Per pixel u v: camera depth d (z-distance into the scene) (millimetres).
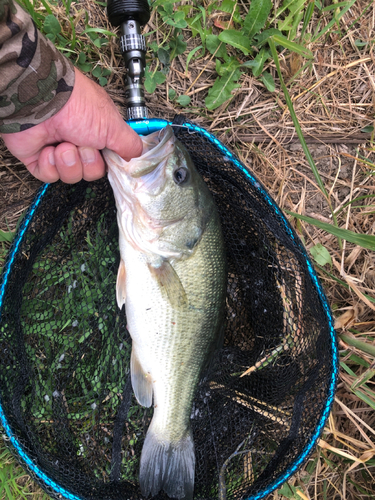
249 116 458
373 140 475
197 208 358
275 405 399
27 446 352
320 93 469
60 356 397
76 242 400
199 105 448
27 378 371
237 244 410
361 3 468
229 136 455
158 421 369
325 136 472
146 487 364
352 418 432
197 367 372
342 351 452
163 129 349
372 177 477
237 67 439
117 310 411
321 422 372
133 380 367
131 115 379
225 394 409
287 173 468
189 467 370
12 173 415
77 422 396
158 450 369
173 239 355
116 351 411
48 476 352
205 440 405
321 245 454
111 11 365
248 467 398
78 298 405
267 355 391
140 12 363
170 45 429
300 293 385
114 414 407
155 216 348
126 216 348
